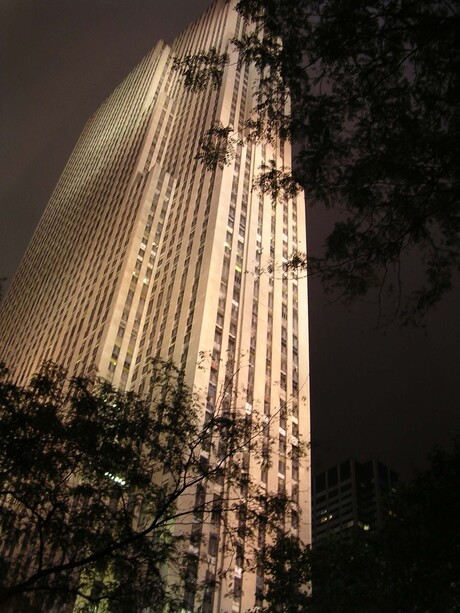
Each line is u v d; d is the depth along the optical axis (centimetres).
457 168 1961
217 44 14388
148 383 7475
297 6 2234
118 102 17950
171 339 7900
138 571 2297
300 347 8862
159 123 13588
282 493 2959
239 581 5556
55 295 12056
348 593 2411
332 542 2766
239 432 2920
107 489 2514
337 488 18712
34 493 2405
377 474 18388
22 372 10738
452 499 2162
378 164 2072
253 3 2328
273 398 7706
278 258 9600
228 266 8650
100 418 2628
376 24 2002
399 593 2219
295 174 2292
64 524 2312
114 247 10750
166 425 2697
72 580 2277
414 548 2220
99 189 14088
